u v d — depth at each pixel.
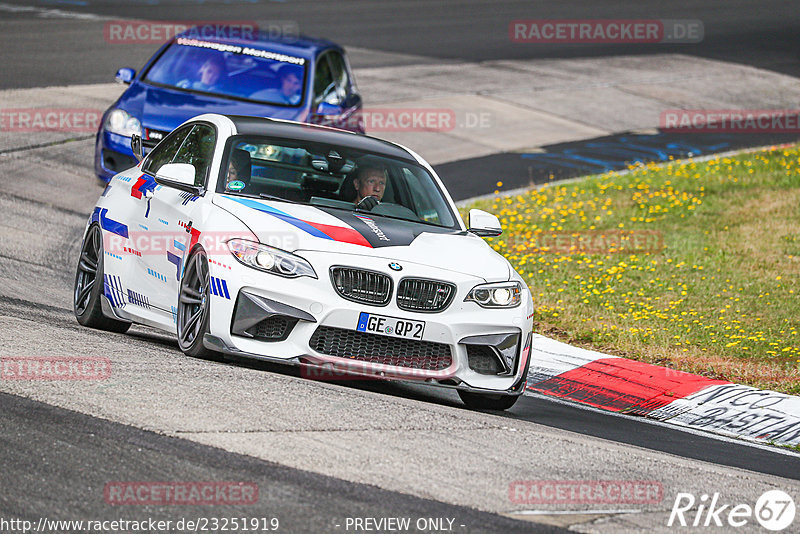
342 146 30.88
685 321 40.53
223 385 23.17
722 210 61.75
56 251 41.50
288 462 18.95
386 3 136.25
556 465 20.98
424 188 30.91
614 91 97.00
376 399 24.20
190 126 31.70
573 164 73.19
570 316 40.16
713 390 32.69
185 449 19.05
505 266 28.27
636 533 17.70
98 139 47.47
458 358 26.06
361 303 25.36
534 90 93.38
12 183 50.31
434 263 26.56
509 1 145.50
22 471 17.53
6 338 25.64
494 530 17.11
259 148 29.53
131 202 30.78
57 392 21.41
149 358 25.22
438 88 89.25
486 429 22.92
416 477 19.05
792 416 31.06
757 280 47.22
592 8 143.12
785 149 78.38
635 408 31.88
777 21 142.50
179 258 27.38
